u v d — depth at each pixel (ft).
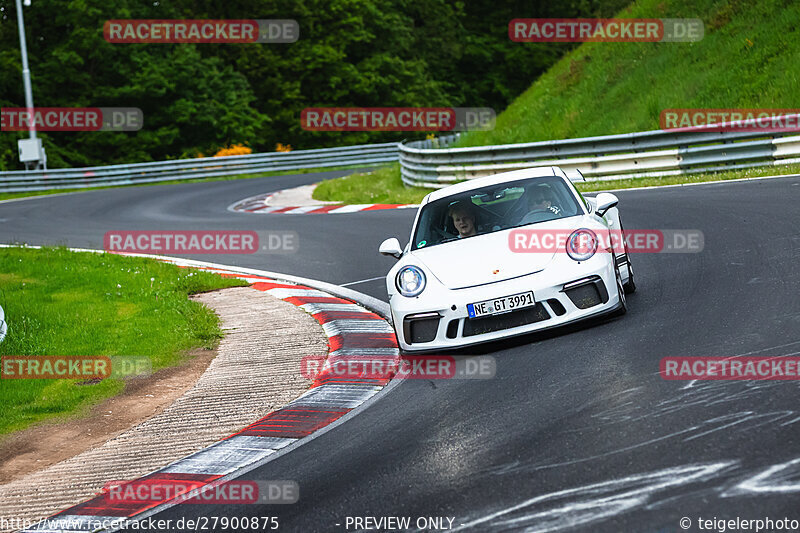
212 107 302.04
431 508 25.41
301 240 99.25
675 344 38.19
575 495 24.53
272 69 336.08
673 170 108.58
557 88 175.83
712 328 39.75
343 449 32.96
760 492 22.85
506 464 27.89
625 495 23.97
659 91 146.51
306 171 242.17
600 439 28.55
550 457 27.81
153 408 44.06
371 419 36.27
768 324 38.86
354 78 341.21
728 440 26.61
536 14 403.34
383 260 80.84
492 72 400.88
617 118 150.10
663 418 29.48
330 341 52.90
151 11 316.19
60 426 42.63
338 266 81.05
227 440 37.22
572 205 47.01
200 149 303.07
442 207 49.26
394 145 249.55
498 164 126.11
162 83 290.56
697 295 47.11
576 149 118.52
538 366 38.70
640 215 80.38
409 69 361.51
